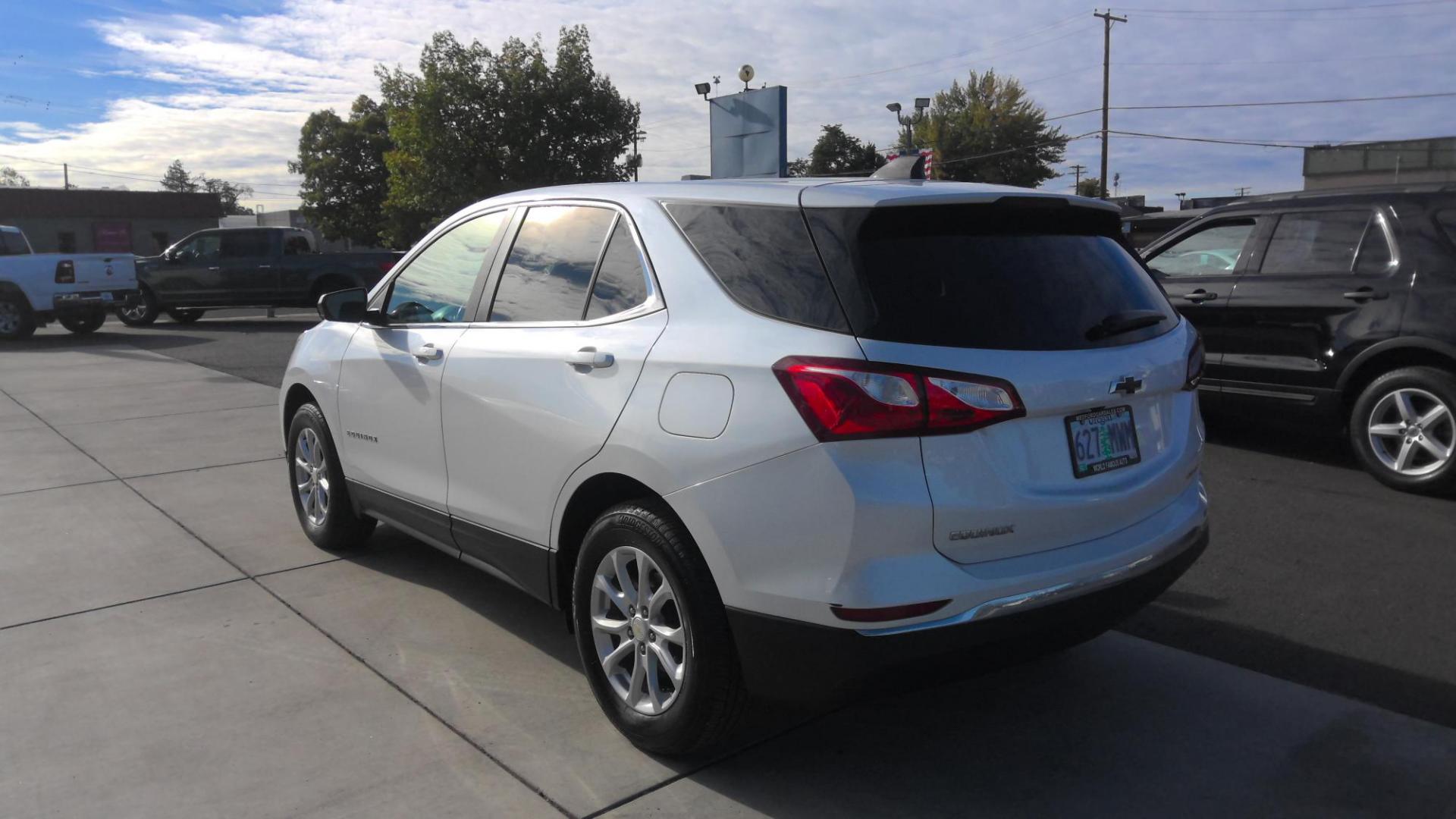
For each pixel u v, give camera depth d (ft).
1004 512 8.73
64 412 31.35
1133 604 9.71
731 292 9.69
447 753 10.41
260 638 13.39
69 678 12.17
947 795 9.63
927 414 8.39
